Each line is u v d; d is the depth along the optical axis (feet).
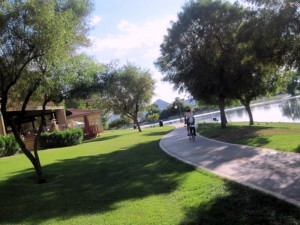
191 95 91.56
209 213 20.95
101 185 32.81
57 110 115.75
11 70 32.04
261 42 55.21
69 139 89.97
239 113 207.72
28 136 88.74
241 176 28.68
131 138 97.40
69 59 36.81
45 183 34.58
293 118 119.34
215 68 83.10
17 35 31.45
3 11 31.22
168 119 294.87
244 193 23.58
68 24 33.96
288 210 19.21
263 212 19.53
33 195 30.09
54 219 23.58
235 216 19.74
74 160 51.49
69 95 38.24
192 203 23.52
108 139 106.01
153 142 74.74
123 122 278.67
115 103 145.07
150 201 25.66
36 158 35.22
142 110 151.94
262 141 47.24
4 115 33.63
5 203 27.78
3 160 55.31
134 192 29.04
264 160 33.91
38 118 126.21
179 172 34.94
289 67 60.29
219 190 25.38
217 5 81.87
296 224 17.33
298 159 31.68
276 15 51.16
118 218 22.50
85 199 28.12
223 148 47.73
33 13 31.58
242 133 63.52
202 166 36.11
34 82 34.14
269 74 93.91
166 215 21.94
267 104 241.55
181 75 88.07
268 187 24.13
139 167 41.06
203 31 83.66
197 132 87.56
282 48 54.65
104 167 42.91
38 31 31.78
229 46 81.82
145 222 21.12
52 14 32.24
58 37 32.40
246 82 83.97
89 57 38.81
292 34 51.60
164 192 27.84
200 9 82.12
